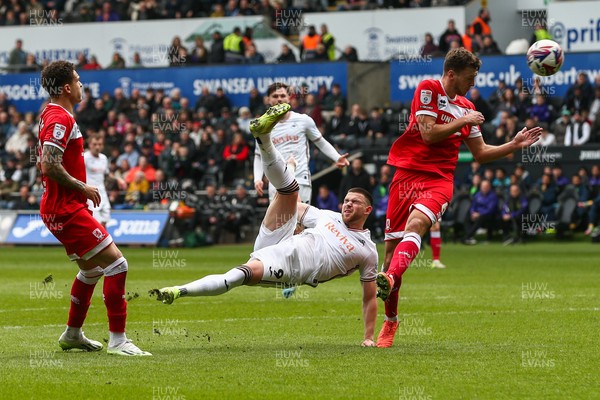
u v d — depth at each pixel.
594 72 67.44
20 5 85.50
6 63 82.44
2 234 68.19
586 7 70.81
